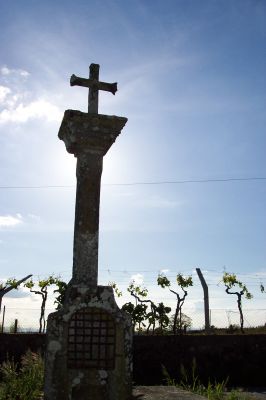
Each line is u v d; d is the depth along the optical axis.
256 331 19.70
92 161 8.64
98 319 7.86
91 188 8.51
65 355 7.53
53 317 7.67
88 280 8.05
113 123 8.72
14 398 7.91
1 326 17.05
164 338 13.74
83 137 8.56
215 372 13.63
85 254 8.18
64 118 8.67
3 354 12.66
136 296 18.02
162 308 17.06
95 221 8.38
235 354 13.86
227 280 18.38
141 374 13.30
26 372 9.38
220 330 21.30
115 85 9.30
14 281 17.62
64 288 14.88
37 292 17.62
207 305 15.51
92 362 7.69
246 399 9.12
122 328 7.84
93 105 9.06
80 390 7.52
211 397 8.61
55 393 7.37
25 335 12.98
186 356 13.66
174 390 9.38
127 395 7.62
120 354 7.74
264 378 13.69
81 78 9.09
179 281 17.81
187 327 20.16
